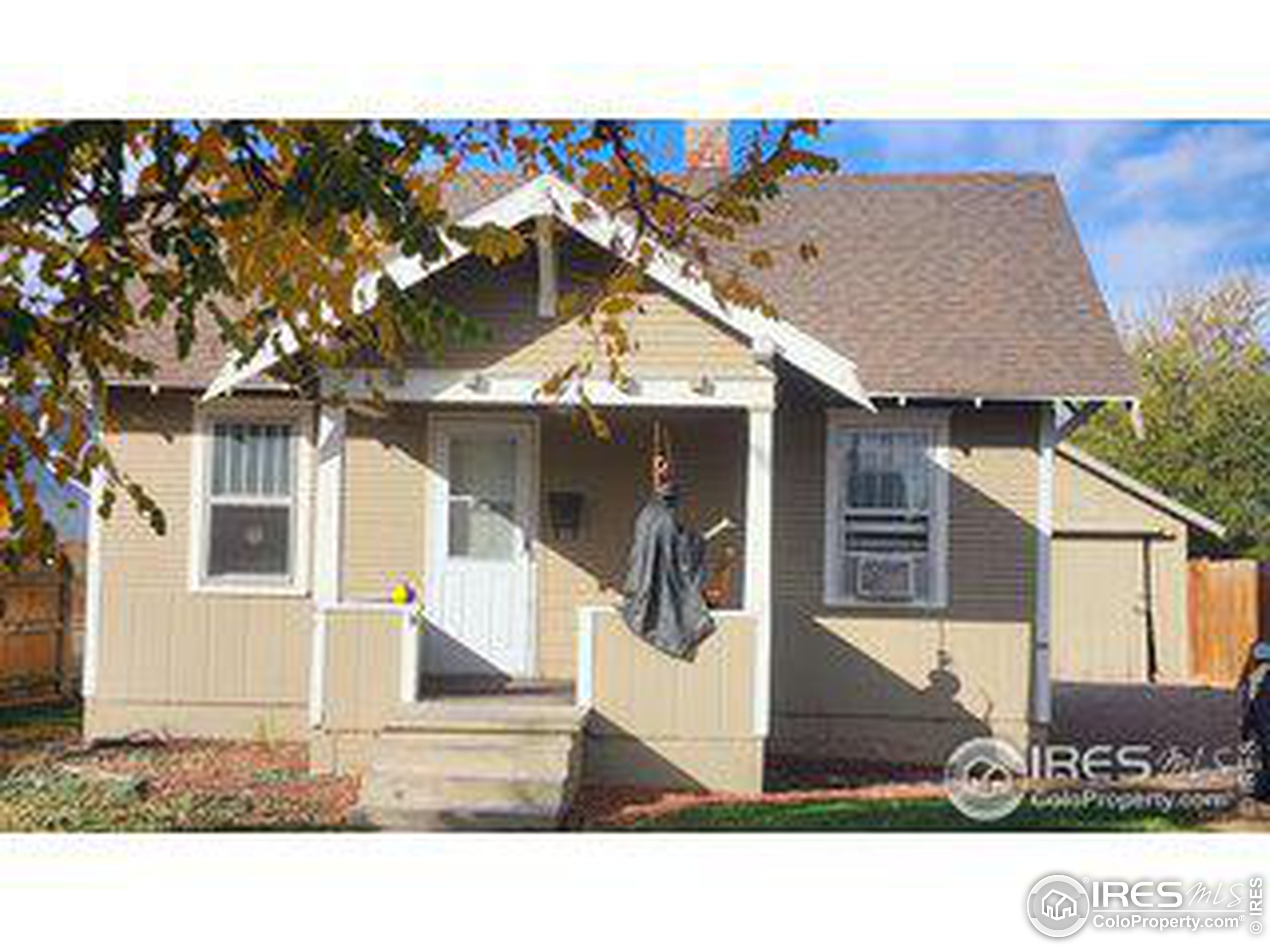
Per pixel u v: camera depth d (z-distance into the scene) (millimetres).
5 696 13547
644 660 9117
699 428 11312
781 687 11430
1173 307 29625
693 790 9023
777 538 11516
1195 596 20406
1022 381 11195
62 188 3654
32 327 3594
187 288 3801
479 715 8703
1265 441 26156
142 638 11453
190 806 8398
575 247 9234
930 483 11453
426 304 3984
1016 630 11305
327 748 9344
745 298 4230
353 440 11406
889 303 12477
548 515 11289
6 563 3645
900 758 11250
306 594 11422
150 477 11633
